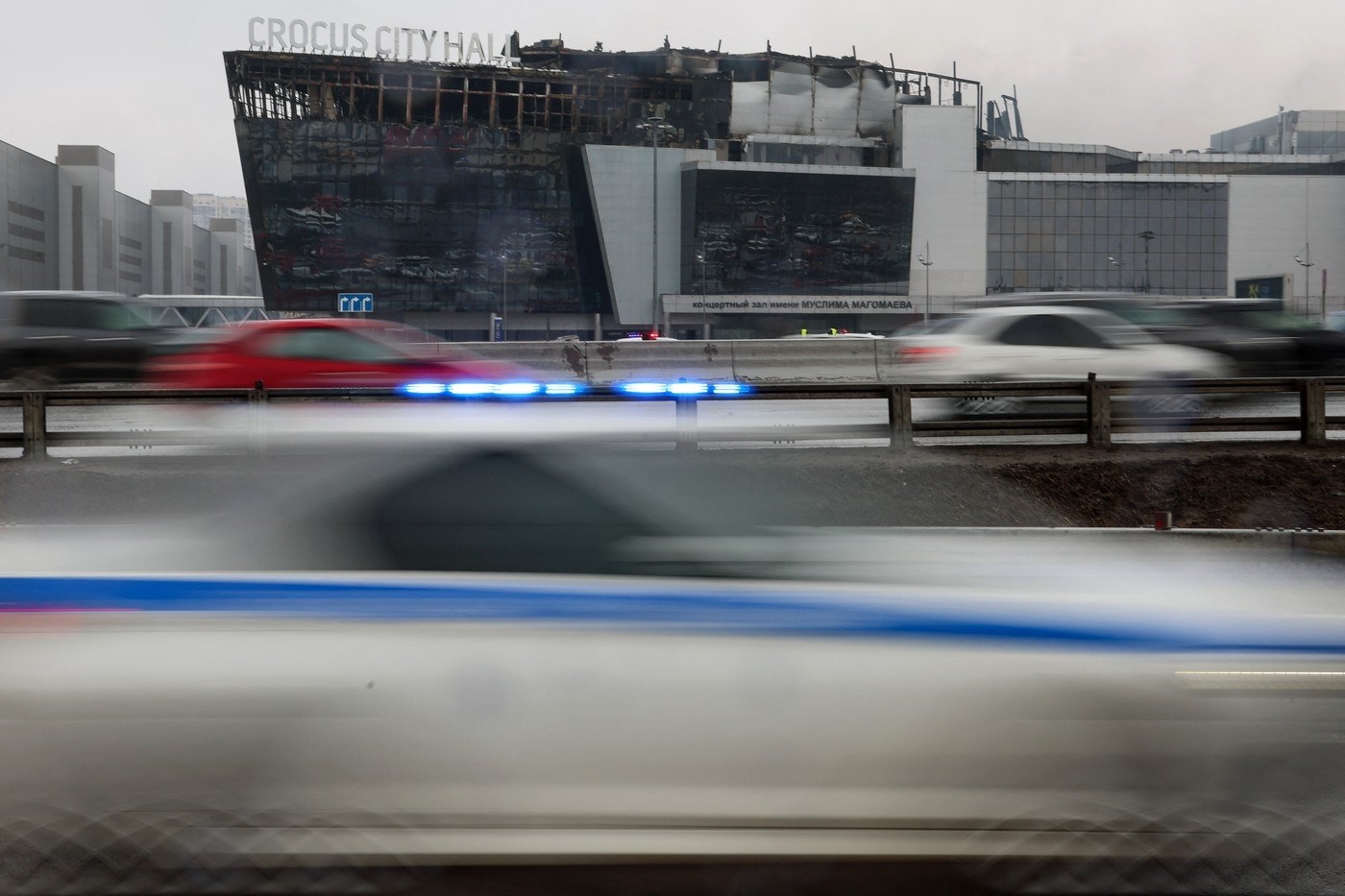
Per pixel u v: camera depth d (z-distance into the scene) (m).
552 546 4.18
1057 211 121.69
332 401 14.16
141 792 3.85
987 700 3.83
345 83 108.75
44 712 3.89
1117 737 3.89
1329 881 3.96
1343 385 16.02
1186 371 19.08
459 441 4.52
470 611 3.94
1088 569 4.57
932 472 14.54
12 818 3.85
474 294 112.06
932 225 120.06
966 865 3.76
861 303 116.75
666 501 4.42
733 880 3.73
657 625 3.88
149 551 4.29
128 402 14.28
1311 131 150.12
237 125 105.06
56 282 134.75
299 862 3.79
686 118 116.56
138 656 3.91
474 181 110.69
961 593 4.05
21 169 124.94
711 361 34.12
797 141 118.25
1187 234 123.62
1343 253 125.12
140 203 156.62
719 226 112.69
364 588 4.00
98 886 3.82
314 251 108.12
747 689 3.80
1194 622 4.11
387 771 3.81
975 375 18.92
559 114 113.94
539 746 3.78
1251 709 4.04
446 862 3.76
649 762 3.77
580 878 3.74
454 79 110.75
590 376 33.78
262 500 4.49
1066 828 3.81
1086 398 15.99
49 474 13.72
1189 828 3.89
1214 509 15.00
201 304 58.53
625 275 112.94
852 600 3.96
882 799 3.75
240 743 3.86
